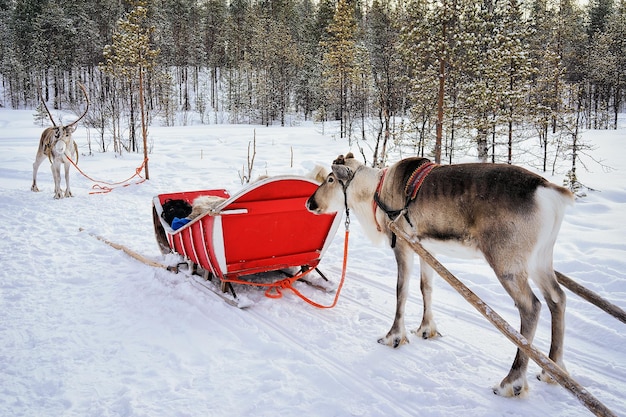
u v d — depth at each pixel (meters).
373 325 4.46
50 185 12.34
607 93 39.53
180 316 4.59
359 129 28.34
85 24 55.19
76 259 6.35
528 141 19.73
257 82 50.03
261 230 4.80
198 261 5.23
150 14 52.12
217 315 4.61
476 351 3.98
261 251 4.95
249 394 3.28
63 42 53.66
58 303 4.89
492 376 3.59
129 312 4.69
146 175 12.87
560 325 3.39
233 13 70.31
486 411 3.13
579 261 5.81
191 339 4.12
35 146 20.50
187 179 12.93
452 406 3.21
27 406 3.13
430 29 12.78
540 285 3.44
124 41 20.27
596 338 4.12
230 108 50.50
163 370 3.60
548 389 3.43
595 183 11.79
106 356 3.80
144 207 9.77
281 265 5.14
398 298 4.04
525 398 3.29
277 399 3.23
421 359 3.83
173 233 5.43
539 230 3.18
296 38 60.88
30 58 53.81
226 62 61.88
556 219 3.25
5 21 62.41
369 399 3.26
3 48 59.12
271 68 49.31
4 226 8.09
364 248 6.89
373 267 6.14
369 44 27.84
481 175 3.41
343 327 4.40
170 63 61.34
